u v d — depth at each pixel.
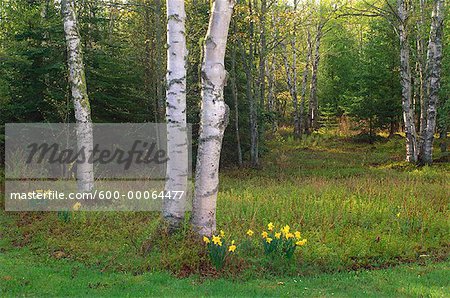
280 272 7.11
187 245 7.57
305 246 8.11
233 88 19.84
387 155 23.45
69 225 9.46
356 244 8.29
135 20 20.56
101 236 8.72
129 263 7.34
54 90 16.09
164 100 19.14
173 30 8.18
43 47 16.14
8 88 15.71
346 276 7.03
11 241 8.74
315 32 36.22
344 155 24.36
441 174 16.84
